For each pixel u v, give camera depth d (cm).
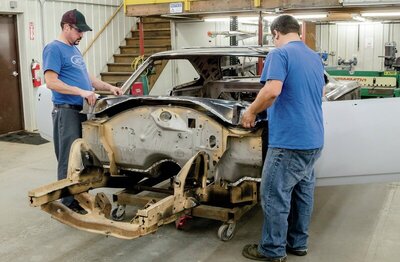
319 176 343
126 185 398
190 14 666
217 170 329
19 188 489
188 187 328
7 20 790
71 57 385
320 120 303
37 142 727
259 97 284
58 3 874
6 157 629
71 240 359
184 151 336
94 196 324
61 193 323
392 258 321
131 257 329
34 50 827
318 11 628
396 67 788
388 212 409
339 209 418
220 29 893
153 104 351
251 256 322
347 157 342
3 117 798
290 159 295
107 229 292
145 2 673
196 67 472
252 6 592
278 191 299
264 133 321
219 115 313
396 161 349
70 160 341
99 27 988
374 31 1062
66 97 386
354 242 348
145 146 350
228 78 511
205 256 329
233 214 345
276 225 305
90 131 370
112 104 357
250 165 323
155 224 284
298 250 326
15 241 358
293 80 287
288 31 303
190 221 392
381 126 343
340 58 1027
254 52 389
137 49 1029
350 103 339
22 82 820
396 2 505
